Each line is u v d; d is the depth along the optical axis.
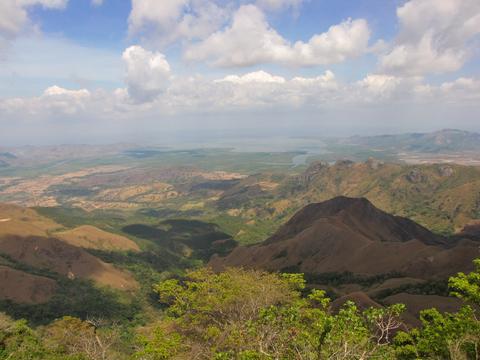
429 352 20.27
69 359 32.00
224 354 19.78
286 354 16.33
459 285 20.41
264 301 27.83
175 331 28.80
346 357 14.86
